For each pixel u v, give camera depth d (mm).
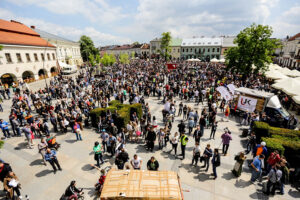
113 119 12102
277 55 62344
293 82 14961
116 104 13781
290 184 7281
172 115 13477
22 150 9766
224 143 9094
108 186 5375
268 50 22891
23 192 6793
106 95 18188
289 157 8070
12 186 6129
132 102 17891
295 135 9219
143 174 5777
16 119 11828
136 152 9547
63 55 44594
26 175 7738
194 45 75125
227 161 8812
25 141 10781
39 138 11188
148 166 6883
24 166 8359
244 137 11398
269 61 22734
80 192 6164
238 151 9734
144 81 25953
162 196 5035
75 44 52344
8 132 11172
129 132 10758
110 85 21875
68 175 7742
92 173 7883
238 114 15172
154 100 19547
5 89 20484
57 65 38938
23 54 28500
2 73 24875
